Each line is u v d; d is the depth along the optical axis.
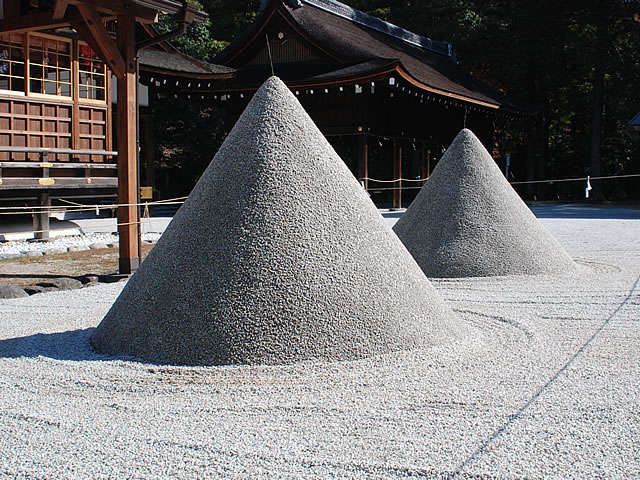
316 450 2.62
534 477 2.37
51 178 11.11
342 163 4.63
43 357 4.00
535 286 6.65
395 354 3.84
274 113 4.48
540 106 28.14
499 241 7.43
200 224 4.16
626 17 26.66
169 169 25.73
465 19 30.75
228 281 3.90
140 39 13.86
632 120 24.05
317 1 21.72
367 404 3.14
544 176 30.50
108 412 3.09
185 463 2.52
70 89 11.47
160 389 3.40
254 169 4.25
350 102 19.34
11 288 6.73
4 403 3.21
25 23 8.48
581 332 4.64
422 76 20.59
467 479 2.37
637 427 2.82
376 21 24.61
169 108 25.44
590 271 7.68
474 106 23.23
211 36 28.44
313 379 3.50
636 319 5.07
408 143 23.48
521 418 2.94
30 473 2.45
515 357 3.96
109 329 4.18
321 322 3.81
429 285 4.51
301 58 20.34
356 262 4.09
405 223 8.07
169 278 4.05
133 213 8.09
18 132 10.74
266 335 3.74
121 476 2.42
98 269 8.62
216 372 3.59
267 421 2.95
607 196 30.89
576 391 3.30
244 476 2.40
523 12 27.77
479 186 7.74
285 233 4.03
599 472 2.40
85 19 7.47
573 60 26.89
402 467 2.46
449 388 3.37
